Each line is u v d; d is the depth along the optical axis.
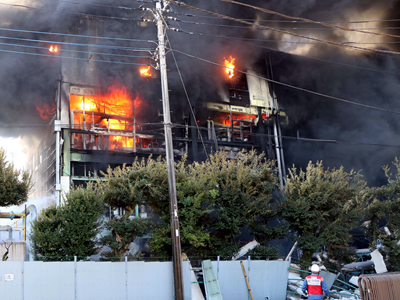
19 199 18.98
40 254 17.45
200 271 21.06
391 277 10.66
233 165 22.95
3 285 14.41
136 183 19.98
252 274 18.47
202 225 21.02
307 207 22.69
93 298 15.54
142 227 19.80
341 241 23.52
